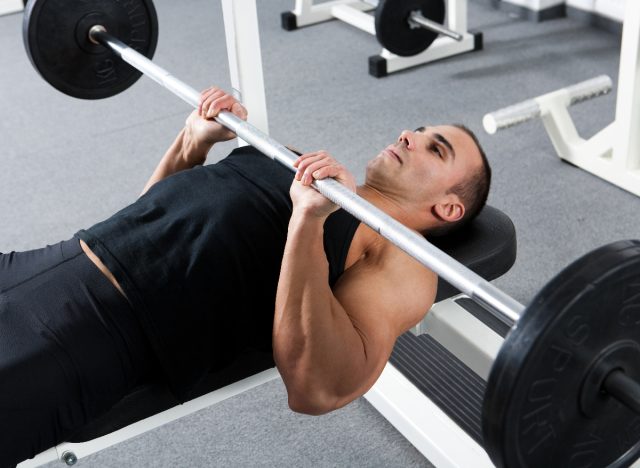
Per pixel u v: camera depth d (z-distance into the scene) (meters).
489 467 1.69
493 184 2.69
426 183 1.50
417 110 3.17
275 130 3.08
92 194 2.79
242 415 1.96
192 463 1.84
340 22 4.05
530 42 3.66
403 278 1.34
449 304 1.60
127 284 1.28
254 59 1.89
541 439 0.99
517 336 0.90
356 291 1.32
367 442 1.87
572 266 0.91
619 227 2.45
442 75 3.43
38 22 1.92
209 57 3.76
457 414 1.82
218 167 1.49
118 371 1.27
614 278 0.90
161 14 4.29
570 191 2.63
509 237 1.59
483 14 4.00
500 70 3.43
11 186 2.85
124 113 3.30
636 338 1.00
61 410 1.23
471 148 1.54
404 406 1.83
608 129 2.65
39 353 1.22
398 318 1.32
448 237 1.59
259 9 4.27
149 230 1.35
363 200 1.16
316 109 3.22
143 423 1.38
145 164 2.94
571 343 0.93
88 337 1.25
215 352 1.32
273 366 1.43
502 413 0.92
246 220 1.36
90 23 1.98
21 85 3.61
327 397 1.25
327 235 1.36
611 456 1.11
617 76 3.29
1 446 1.20
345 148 2.93
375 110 3.19
